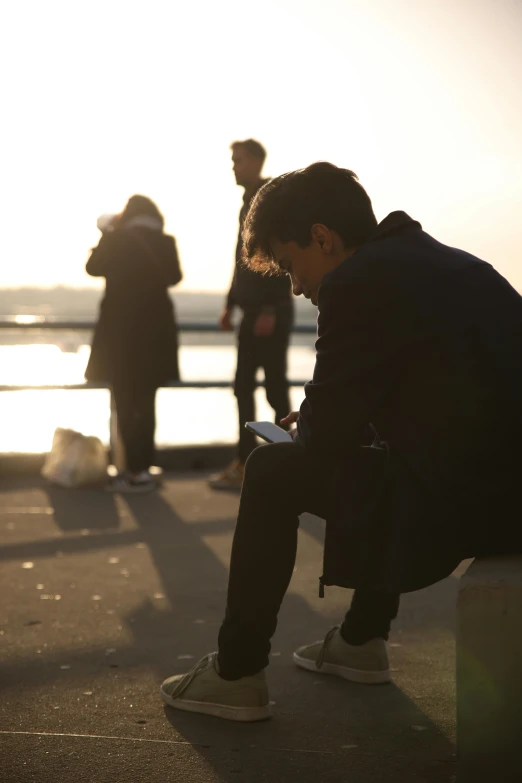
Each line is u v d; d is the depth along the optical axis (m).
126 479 6.19
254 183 5.70
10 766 2.07
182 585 3.77
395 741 2.23
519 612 1.77
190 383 7.08
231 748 2.18
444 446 1.92
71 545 4.52
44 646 2.98
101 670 2.75
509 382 1.89
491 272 2.01
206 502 5.71
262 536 2.26
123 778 2.01
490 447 1.90
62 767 2.07
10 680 2.66
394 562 1.90
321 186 2.15
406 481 1.94
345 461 2.06
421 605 3.46
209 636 3.09
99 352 6.07
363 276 1.96
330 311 2.00
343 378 1.96
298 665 2.79
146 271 6.00
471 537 1.93
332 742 2.22
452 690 2.57
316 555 4.35
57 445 6.36
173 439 9.84
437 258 1.98
